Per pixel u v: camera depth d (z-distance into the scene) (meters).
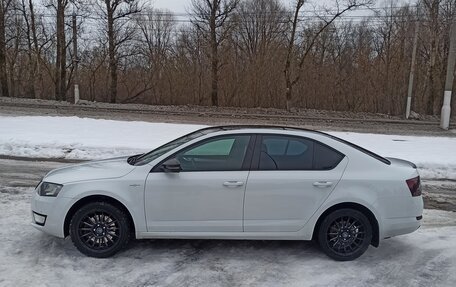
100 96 39.16
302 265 4.76
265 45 35.56
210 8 32.94
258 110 30.34
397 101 35.84
